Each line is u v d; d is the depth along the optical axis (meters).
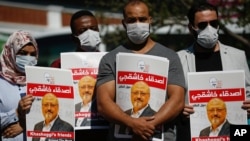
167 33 15.04
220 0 14.65
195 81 7.98
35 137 7.99
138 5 7.89
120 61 7.75
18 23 29.25
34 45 8.41
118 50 8.03
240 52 8.41
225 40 15.23
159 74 7.74
